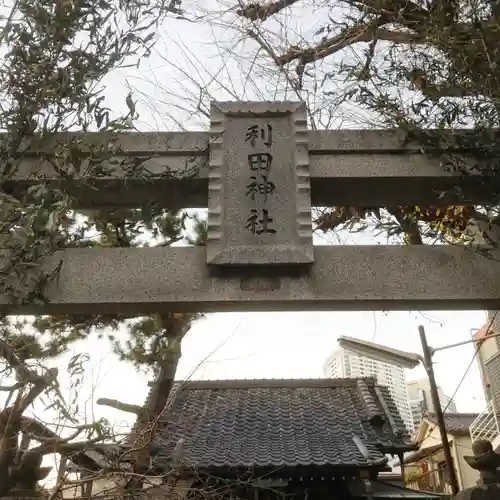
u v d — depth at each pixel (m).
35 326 4.72
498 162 3.55
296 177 3.52
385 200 3.82
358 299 3.23
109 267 3.31
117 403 5.93
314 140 3.71
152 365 5.82
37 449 3.54
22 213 2.84
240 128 3.70
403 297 3.25
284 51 5.27
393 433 10.96
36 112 3.21
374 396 12.66
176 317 5.80
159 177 3.54
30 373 3.07
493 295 3.27
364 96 3.88
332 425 11.28
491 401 14.59
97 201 3.72
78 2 3.26
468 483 17.67
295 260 3.24
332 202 3.83
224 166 3.55
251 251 3.27
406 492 10.33
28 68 3.19
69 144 3.21
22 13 3.26
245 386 13.36
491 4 3.44
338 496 9.76
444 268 3.34
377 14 4.38
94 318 5.38
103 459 4.10
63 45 3.24
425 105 3.64
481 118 3.53
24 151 3.34
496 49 3.40
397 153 3.70
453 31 3.54
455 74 3.55
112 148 3.29
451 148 3.61
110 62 3.29
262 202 3.45
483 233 3.41
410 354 11.95
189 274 3.29
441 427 11.75
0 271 2.98
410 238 4.03
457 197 3.69
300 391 13.16
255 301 3.22
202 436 10.61
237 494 9.01
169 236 4.32
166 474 4.68
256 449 9.95
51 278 3.18
